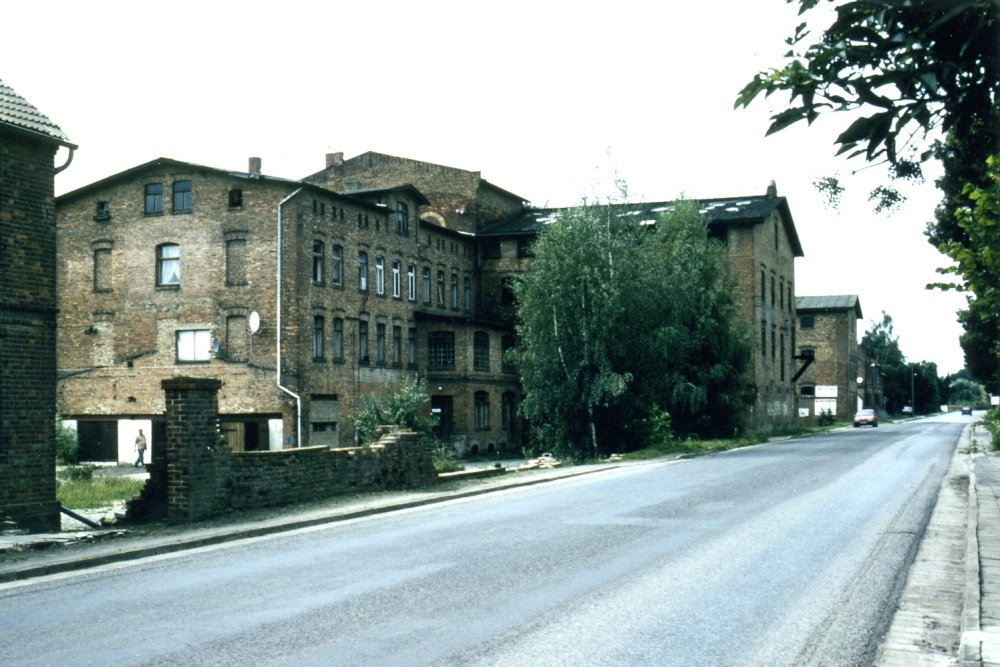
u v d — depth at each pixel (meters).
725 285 49.31
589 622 8.23
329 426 44.28
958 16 3.86
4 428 15.35
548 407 40.81
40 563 11.49
